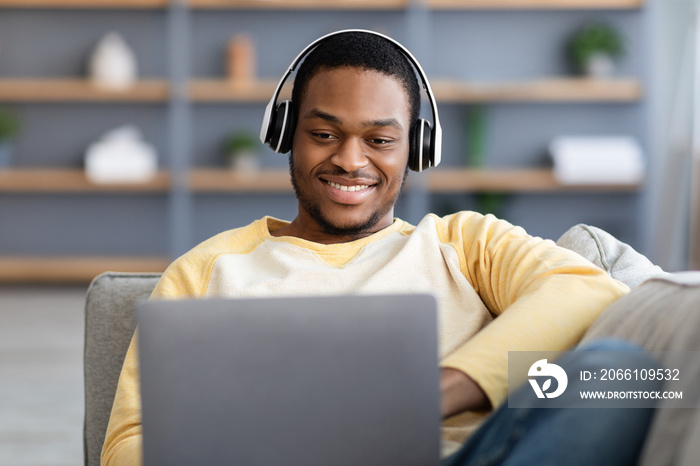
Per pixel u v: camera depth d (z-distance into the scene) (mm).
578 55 6617
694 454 920
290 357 1021
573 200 6906
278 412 1018
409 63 1681
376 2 6664
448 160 6797
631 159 6473
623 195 6867
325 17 6816
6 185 6555
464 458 1117
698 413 949
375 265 1589
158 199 7031
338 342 1024
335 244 1634
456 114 6781
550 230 6914
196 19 6770
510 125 6836
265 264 1623
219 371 1014
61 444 3217
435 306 1036
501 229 1616
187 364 1012
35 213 6996
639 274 1618
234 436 1014
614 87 6535
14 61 6770
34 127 6820
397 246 1628
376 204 1635
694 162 6410
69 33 6785
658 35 6688
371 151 1592
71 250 7016
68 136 6848
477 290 1593
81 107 6844
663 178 6656
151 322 1010
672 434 971
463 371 1159
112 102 6867
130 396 1448
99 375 1745
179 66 6605
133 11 6805
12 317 5559
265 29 6805
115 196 7016
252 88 6613
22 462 3031
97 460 1719
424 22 6645
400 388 1030
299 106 1647
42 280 6785
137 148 6641
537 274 1386
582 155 6477
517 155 6844
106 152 6590
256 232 1713
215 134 6883
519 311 1255
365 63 1562
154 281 1819
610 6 6617
